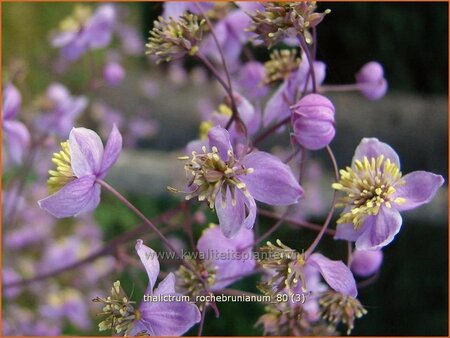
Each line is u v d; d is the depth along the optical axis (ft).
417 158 1.69
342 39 1.68
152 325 0.45
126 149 1.62
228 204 0.44
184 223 0.58
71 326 1.15
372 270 0.56
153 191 1.55
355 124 1.67
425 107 1.73
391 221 0.46
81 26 0.81
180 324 0.44
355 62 1.70
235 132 0.52
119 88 1.93
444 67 1.73
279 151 1.15
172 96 1.97
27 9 1.68
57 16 1.71
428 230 1.42
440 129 1.70
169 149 1.88
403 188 0.47
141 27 2.01
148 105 1.93
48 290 1.06
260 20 0.47
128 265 0.69
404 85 1.76
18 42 1.64
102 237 1.32
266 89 0.60
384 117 1.71
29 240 1.10
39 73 1.42
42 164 1.12
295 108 0.47
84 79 1.49
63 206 0.44
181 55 0.52
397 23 1.69
